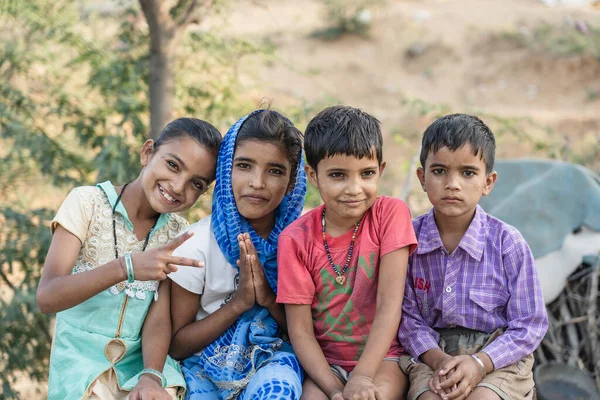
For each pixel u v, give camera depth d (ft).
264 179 8.90
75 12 16.33
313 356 8.37
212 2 13.73
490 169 8.77
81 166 16.01
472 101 48.83
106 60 15.76
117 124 14.84
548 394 10.88
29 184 17.38
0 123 15.20
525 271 8.68
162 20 12.94
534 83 49.16
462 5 61.31
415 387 8.32
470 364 8.10
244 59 17.95
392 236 8.53
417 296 9.15
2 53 15.58
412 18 58.23
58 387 8.52
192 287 9.06
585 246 11.80
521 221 12.14
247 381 8.60
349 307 8.61
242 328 8.88
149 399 8.00
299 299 8.56
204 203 16.35
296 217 9.52
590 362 11.68
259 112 9.21
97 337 8.76
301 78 49.67
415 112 41.65
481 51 53.78
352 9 57.47
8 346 15.20
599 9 57.57
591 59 48.75
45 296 8.26
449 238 9.09
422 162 8.87
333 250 8.69
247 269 8.68
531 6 59.21
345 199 8.27
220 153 9.17
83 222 8.82
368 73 52.75
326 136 8.22
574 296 11.91
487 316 8.75
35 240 14.80
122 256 8.53
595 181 12.38
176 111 16.26
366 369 7.98
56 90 15.72
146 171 8.95
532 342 8.42
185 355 9.23
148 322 9.01
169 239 9.36
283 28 57.98
